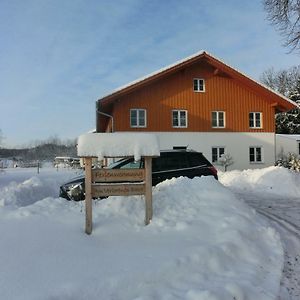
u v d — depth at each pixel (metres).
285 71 70.56
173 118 28.47
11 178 24.64
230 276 5.19
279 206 12.29
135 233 6.27
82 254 5.31
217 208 7.55
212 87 29.41
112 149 6.39
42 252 5.25
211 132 29.09
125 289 4.48
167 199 7.68
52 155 71.06
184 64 27.81
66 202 7.81
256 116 30.42
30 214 6.76
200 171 11.41
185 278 4.93
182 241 5.96
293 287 5.16
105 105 26.98
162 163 11.23
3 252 5.15
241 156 29.62
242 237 6.40
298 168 23.89
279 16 17.14
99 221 6.59
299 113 52.72
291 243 7.28
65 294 4.18
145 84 27.20
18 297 4.05
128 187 6.64
